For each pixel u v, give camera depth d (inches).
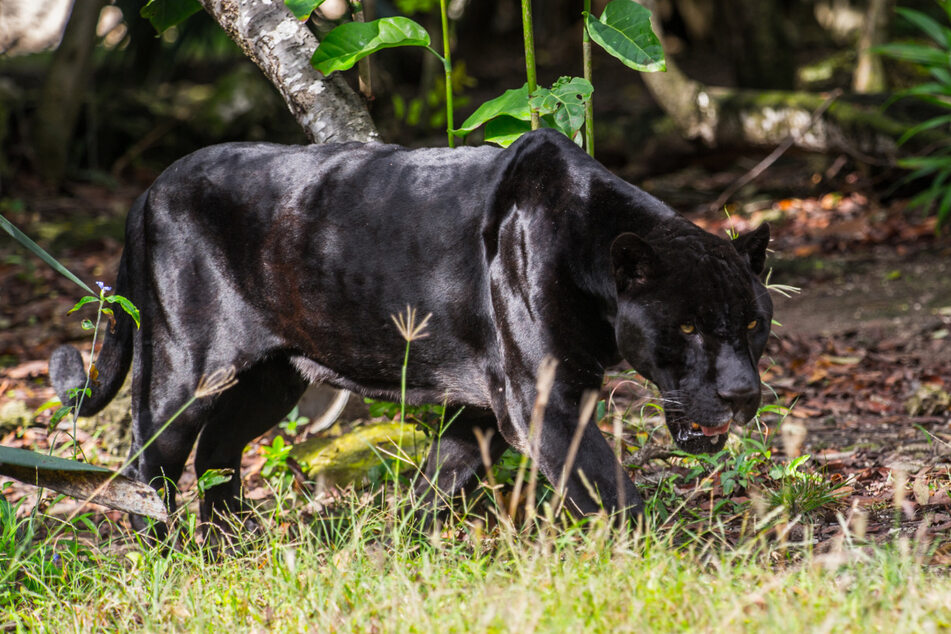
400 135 1011.3
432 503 293.4
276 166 296.4
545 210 260.7
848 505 302.0
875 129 792.3
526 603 196.2
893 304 594.9
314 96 337.1
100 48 1217.4
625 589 209.2
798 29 1480.1
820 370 494.6
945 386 453.7
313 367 302.5
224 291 297.9
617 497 249.9
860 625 186.2
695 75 1405.0
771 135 842.2
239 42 351.9
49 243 825.5
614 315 255.0
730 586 206.5
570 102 299.6
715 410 235.0
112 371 317.4
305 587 233.0
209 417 303.1
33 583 266.2
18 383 519.5
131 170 1074.1
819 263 683.4
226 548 294.0
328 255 285.6
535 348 257.0
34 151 992.2
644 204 258.2
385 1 948.0
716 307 235.9
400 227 279.4
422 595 223.3
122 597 249.1
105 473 263.6
